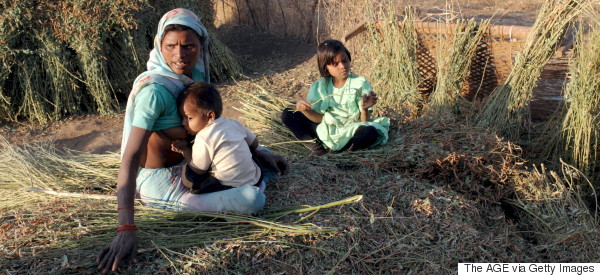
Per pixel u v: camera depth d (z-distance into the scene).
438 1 9.73
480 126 4.45
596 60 4.07
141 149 2.77
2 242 2.92
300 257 2.86
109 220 3.10
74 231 2.98
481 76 5.03
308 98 4.50
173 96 2.89
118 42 6.66
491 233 3.23
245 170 3.11
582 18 4.27
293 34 8.87
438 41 5.00
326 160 3.94
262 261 2.82
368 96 4.16
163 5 7.06
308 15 8.53
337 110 4.41
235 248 2.86
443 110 4.68
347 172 3.72
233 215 3.08
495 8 9.80
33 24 6.23
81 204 3.25
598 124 4.20
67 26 6.27
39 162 3.90
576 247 3.30
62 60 6.34
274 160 3.44
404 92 5.00
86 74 6.41
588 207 4.09
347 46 7.14
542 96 5.17
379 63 5.21
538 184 3.73
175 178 3.15
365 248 2.97
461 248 3.01
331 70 4.31
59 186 3.60
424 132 4.26
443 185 3.76
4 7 6.13
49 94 6.45
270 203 3.28
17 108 6.40
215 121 2.99
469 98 5.18
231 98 6.79
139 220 3.06
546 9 4.36
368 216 3.15
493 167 3.80
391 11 5.06
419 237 3.06
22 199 3.41
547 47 4.38
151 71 2.95
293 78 7.38
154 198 3.14
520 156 4.25
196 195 3.11
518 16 9.21
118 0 6.46
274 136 4.73
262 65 8.08
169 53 2.90
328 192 3.42
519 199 3.68
